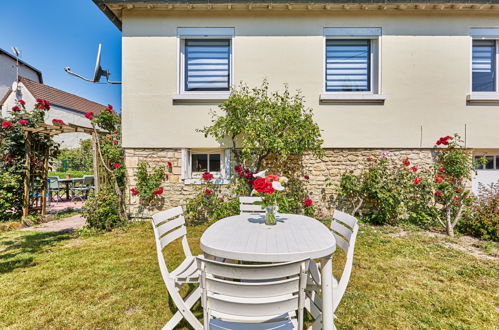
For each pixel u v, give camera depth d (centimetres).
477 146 585
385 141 592
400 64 589
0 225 538
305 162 596
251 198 348
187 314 205
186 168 605
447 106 589
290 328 169
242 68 595
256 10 588
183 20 591
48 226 573
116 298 271
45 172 643
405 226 539
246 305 141
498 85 599
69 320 236
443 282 304
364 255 382
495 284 299
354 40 610
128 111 594
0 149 595
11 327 226
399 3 554
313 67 594
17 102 635
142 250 407
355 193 587
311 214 571
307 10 586
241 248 189
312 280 222
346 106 593
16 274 324
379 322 232
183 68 612
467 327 226
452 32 586
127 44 591
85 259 371
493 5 555
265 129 537
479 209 479
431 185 547
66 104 1869
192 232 506
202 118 596
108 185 570
